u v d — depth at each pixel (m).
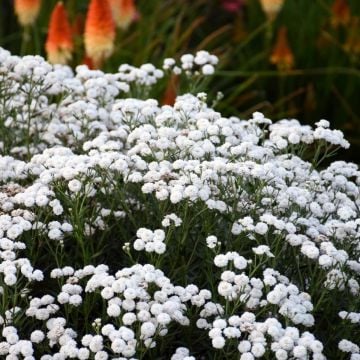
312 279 4.98
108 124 6.45
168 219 5.00
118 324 4.77
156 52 9.46
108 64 8.98
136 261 5.07
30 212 5.18
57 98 7.02
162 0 10.73
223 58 9.76
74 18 9.93
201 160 5.71
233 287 4.59
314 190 5.64
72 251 5.48
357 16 10.28
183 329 4.86
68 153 5.54
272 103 10.07
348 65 9.86
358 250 5.27
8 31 10.51
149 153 5.46
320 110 9.76
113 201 5.33
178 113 6.00
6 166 5.56
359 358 4.55
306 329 4.85
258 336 4.44
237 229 5.11
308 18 10.14
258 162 5.69
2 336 4.71
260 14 10.54
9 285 4.75
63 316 5.07
